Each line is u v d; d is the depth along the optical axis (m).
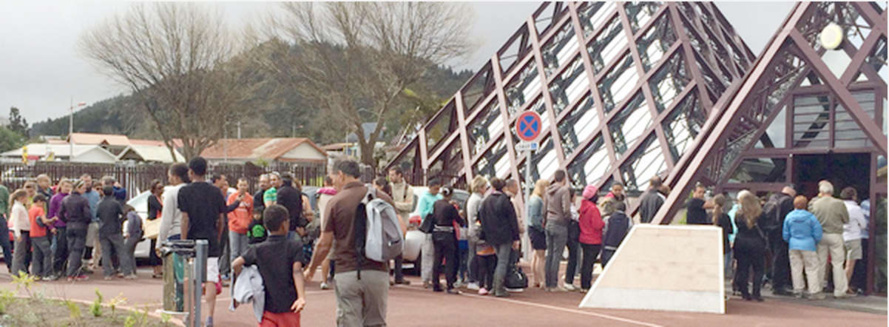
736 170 15.96
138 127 60.72
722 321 9.79
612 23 25.30
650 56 22.95
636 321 9.66
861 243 13.48
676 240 11.16
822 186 12.64
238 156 91.31
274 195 11.44
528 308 10.56
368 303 6.28
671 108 19.84
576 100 22.42
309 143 94.44
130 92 52.75
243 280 6.31
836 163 17.72
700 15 24.62
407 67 47.44
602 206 13.45
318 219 13.38
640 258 11.09
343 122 51.59
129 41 50.44
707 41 22.95
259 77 55.00
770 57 15.56
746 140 16.11
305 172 29.09
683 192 14.71
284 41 49.25
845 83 14.51
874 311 11.09
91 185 14.23
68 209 12.98
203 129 53.66
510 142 22.78
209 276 8.27
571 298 11.80
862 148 14.38
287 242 6.40
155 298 10.66
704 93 19.91
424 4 46.62
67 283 12.70
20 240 13.55
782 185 15.25
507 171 22.12
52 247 13.83
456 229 12.16
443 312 9.98
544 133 22.36
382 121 49.94
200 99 51.78
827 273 13.52
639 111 20.88
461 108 25.95
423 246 12.61
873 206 13.83
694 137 19.34
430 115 50.66
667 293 10.82
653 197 14.17
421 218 12.54
